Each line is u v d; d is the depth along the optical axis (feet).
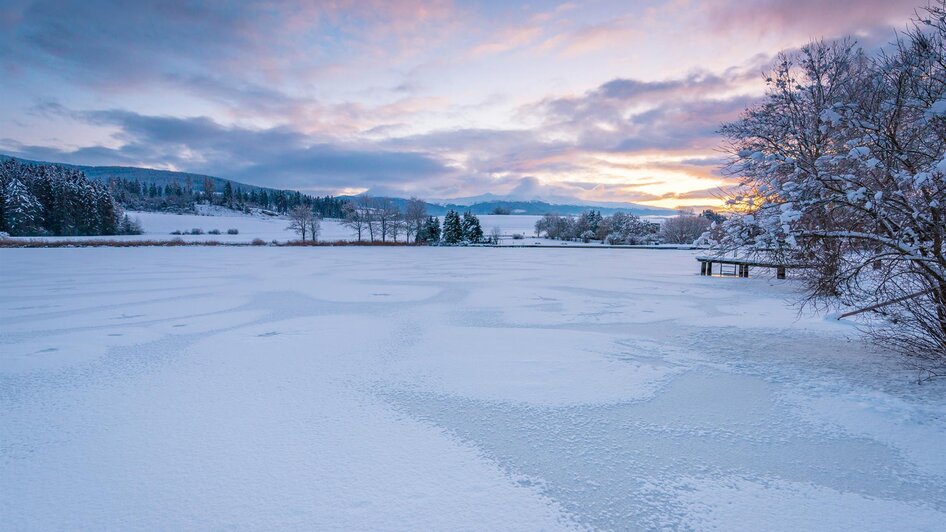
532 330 31.96
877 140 18.22
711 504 11.77
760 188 19.94
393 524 10.98
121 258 105.50
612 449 14.69
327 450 14.62
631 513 11.43
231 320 35.68
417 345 27.84
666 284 58.29
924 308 20.81
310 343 28.32
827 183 19.22
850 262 21.66
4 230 218.79
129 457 14.20
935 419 16.37
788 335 29.73
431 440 15.33
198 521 11.09
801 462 13.79
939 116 15.81
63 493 12.30
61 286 56.18
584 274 71.51
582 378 21.54
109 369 23.16
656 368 23.02
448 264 92.17
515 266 87.40
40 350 26.84
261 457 14.17
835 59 34.19
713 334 30.37
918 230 18.80
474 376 21.86
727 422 16.61
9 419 17.04
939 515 11.23
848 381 20.45
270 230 298.56
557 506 11.73
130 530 10.77
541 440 15.31
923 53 17.31
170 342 28.68
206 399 19.01
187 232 273.95
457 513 11.42
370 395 19.44
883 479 12.84
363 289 53.67
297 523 11.00
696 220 212.43
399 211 237.04
